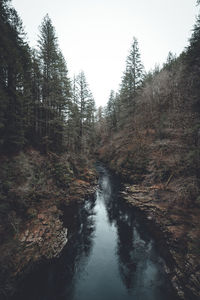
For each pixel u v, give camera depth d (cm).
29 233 1012
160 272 916
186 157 1234
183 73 1447
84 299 791
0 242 844
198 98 1143
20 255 862
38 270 881
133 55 2864
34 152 1672
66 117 2298
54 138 2117
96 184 2541
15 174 1234
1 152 1263
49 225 1186
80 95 2888
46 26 1864
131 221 1537
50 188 1594
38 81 1875
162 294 791
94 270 968
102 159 4503
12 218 981
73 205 1700
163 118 2194
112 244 1209
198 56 1145
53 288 843
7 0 1254
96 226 1459
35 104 1862
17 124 1352
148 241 1215
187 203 1294
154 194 1783
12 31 1366
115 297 799
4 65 1153
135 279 899
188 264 831
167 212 1383
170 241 1091
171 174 1717
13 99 1292
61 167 1888
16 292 752
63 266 970
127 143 3050
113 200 1991
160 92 2542
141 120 2922
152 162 2077
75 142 2834
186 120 1381
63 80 2072
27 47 1670
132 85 2902
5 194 1046
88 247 1171
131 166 2592
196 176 1200
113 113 4697
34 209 1227
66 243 1163
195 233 993
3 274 740
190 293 732
